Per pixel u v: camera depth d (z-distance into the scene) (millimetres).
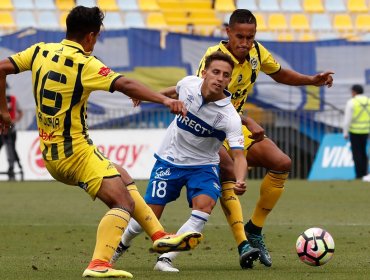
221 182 28375
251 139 29438
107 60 78312
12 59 24375
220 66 25656
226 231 40406
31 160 75688
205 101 26031
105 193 23766
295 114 79438
